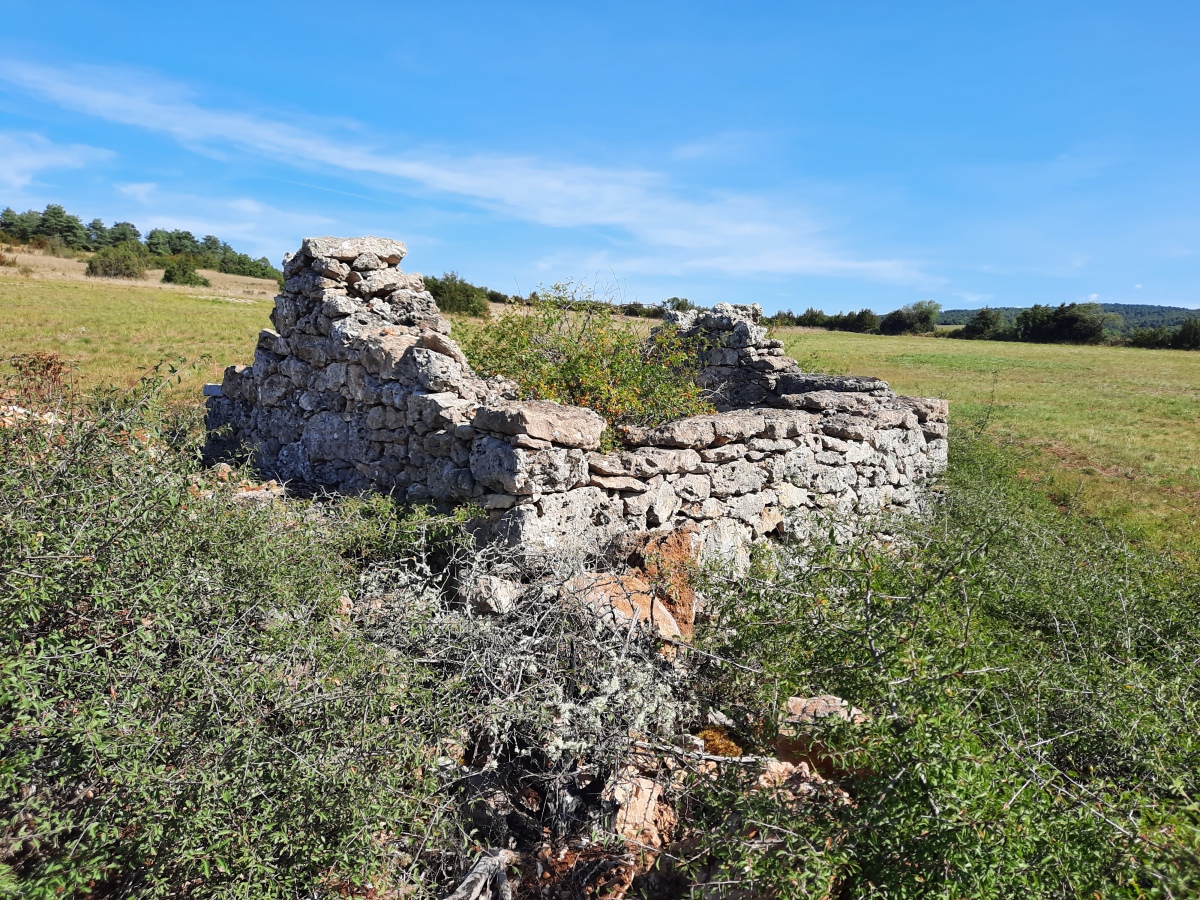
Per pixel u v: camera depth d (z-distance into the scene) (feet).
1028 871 8.66
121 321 89.71
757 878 9.06
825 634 12.84
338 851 8.93
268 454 26.09
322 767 9.34
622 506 19.57
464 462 18.62
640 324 33.58
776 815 9.64
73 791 9.46
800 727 11.16
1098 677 14.43
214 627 11.21
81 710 8.99
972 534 20.56
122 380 47.37
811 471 26.53
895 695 10.45
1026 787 9.75
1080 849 8.92
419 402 19.53
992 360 135.85
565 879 10.86
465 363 21.35
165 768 9.17
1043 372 120.98
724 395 36.37
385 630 12.94
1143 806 9.45
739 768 11.53
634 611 14.52
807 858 8.75
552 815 11.59
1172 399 90.84
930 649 11.82
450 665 12.98
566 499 17.97
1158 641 17.52
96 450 11.88
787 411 26.45
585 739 11.89
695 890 9.61
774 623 14.26
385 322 23.79
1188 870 7.92
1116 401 88.84
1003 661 13.39
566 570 15.80
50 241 232.73
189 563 11.73
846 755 10.48
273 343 25.61
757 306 38.96
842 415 29.89
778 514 25.00
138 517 11.15
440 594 15.40
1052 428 68.95
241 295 163.73
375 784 9.55
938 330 223.30
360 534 16.48
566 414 18.15
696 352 35.83
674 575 17.34
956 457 40.68
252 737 9.25
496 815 11.46
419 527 16.93
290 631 11.41
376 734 9.96
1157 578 21.94
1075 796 9.84
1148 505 42.16
